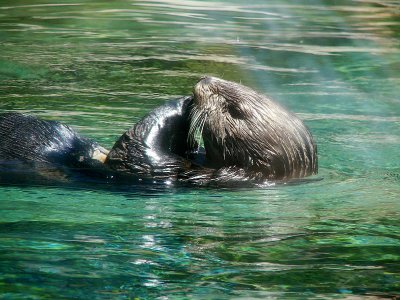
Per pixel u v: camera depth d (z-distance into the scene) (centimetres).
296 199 1808
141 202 1764
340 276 1340
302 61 3556
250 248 1475
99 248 1453
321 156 2191
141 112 2633
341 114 2722
